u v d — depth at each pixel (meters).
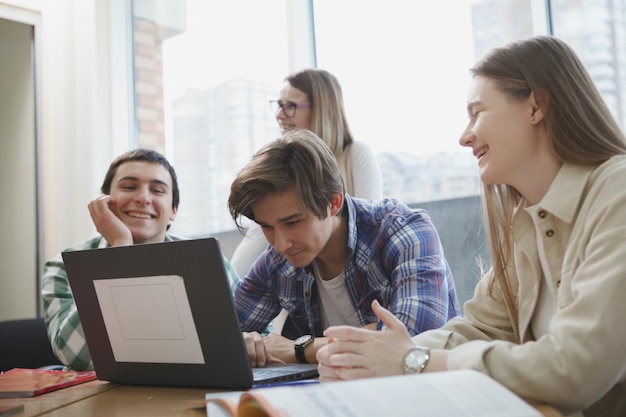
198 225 3.01
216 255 1.00
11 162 3.30
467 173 2.18
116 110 3.24
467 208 2.17
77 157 3.11
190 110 3.09
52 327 1.74
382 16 2.44
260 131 2.83
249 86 2.88
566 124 0.96
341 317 1.54
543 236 1.00
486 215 1.15
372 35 2.47
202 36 3.07
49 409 0.99
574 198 0.95
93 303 1.17
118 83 3.26
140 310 1.10
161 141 3.20
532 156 0.99
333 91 2.24
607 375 0.77
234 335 1.01
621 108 1.82
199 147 3.04
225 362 1.03
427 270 1.38
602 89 1.85
